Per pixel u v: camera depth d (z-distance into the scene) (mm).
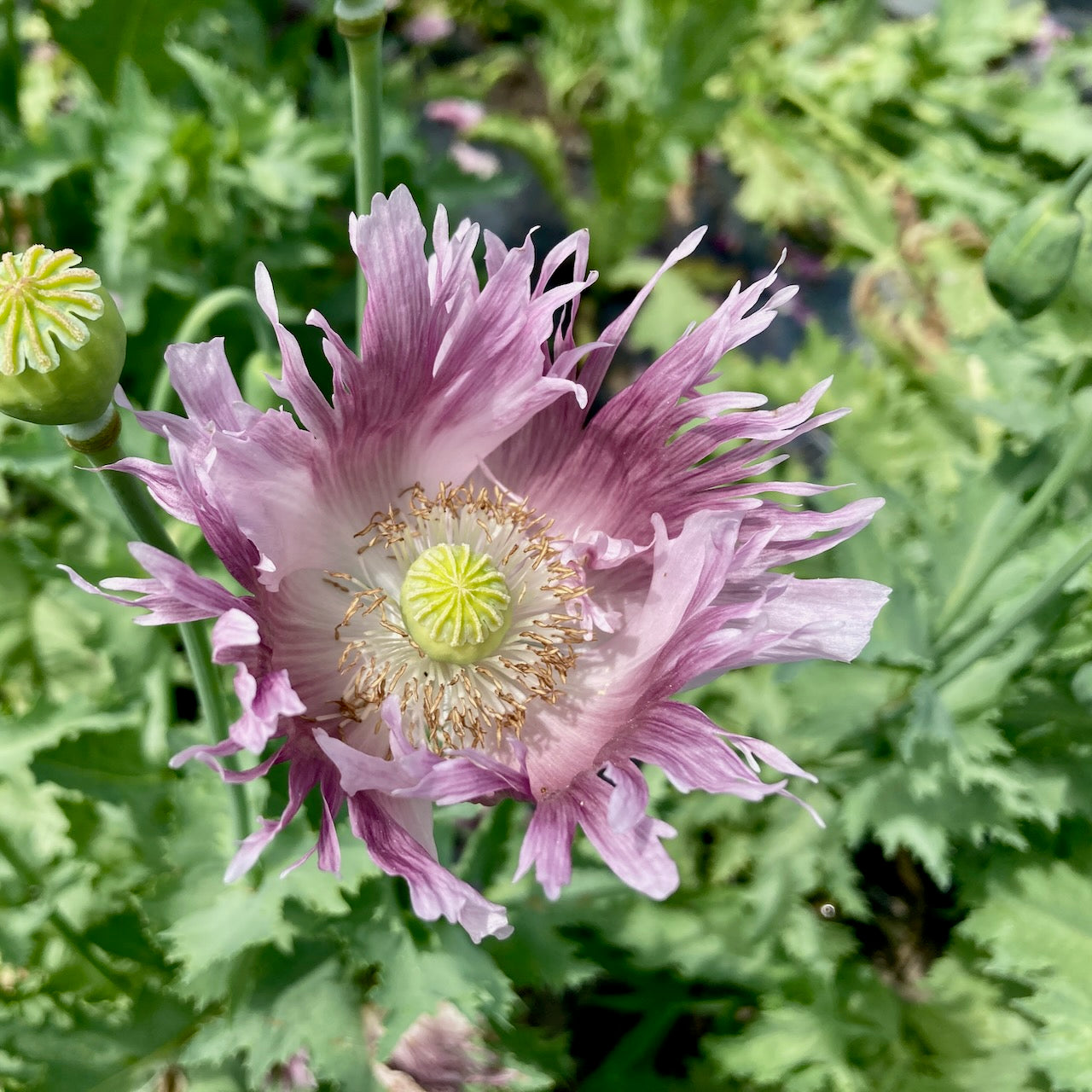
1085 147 392
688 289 379
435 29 439
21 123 306
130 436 236
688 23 351
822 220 419
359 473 170
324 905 190
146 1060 211
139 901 195
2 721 217
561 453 179
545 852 140
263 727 128
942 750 243
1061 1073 219
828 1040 230
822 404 325
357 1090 202
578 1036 261
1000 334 249
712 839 276
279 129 281
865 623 153
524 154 387
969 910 269
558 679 176
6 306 120
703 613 148
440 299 157
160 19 302
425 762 138
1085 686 206
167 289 293
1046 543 236
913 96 413
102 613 234
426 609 168
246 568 147
